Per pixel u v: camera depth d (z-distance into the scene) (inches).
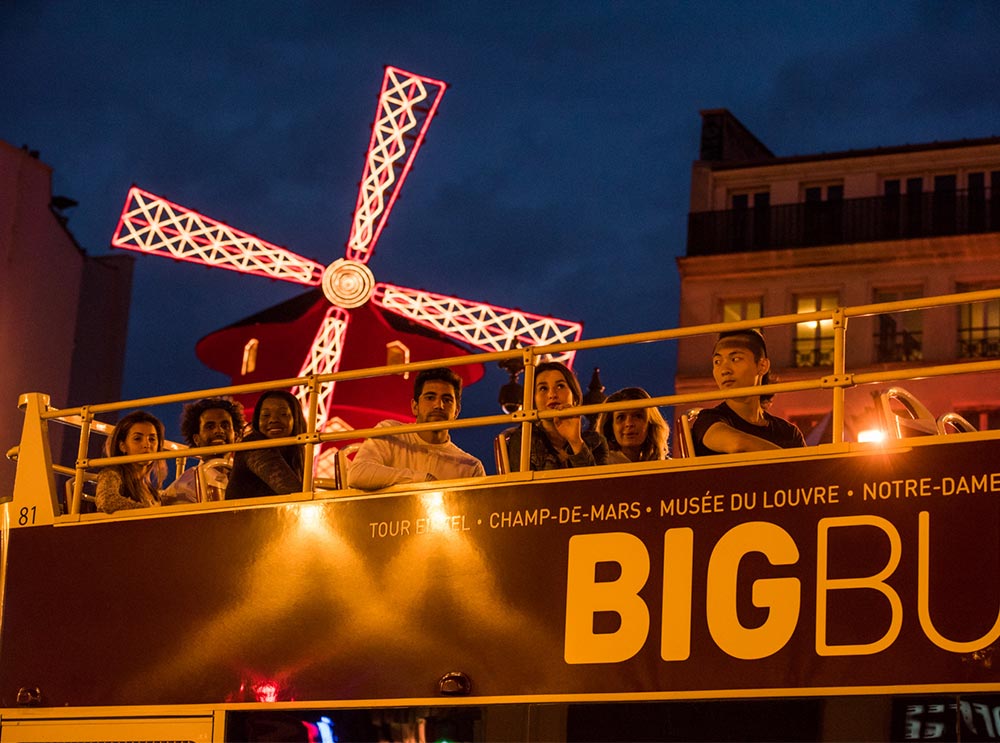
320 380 394.0
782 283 1446.9
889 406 342.0
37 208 1453.0
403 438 395.5
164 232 1429.6
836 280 1432.1
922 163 1444.4
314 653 370.6
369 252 1475.1
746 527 327.3
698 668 324.8
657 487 339.0
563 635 340.8
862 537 315.6
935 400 1359.5
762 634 320.2
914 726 301.7
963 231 1409.9
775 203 1480.1
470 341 1464.1
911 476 314.3
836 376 327.6
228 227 1448.1
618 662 333.4
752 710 317.4
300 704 368.8
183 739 383.2
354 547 372.5
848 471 320.5
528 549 350.0
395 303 1473.9
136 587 402.0
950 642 302.7
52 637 409.7
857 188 1455.5
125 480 422.9
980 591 302.7
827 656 312.8
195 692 384.8
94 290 1644.9
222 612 386.9
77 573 412.2
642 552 337.1
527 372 364.2
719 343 364.2
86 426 429.4
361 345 1469.0
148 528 405.4
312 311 1489.9
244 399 1510.8
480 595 352.8
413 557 363.9
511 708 342.3
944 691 301.0
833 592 315.6
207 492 425.1
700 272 1473.9
